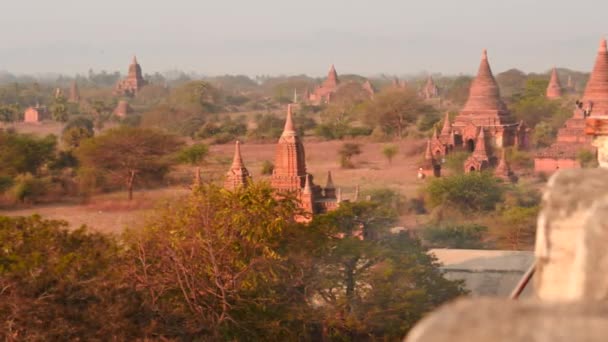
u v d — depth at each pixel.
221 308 29.66
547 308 2.61
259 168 106.38
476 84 112.19
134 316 26.92
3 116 190.00
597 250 3.35
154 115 174.38
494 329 2.49
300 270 30.92
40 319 24.00
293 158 51.16
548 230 3.96
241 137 150.12
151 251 30.34
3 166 89.56
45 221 29.41
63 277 25.36
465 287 37.25
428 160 94.00
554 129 125.75
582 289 3.34
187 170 103.00
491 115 109.38
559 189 4.02
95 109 194.62
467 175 68.25
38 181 83.44
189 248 30.05
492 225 55.16
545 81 182.00
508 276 38.50
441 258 42.09
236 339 29.41
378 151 126.94
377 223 37.91
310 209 47.66
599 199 3.77
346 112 181.00
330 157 122.31
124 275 28.25
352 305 30.19
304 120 168.75
